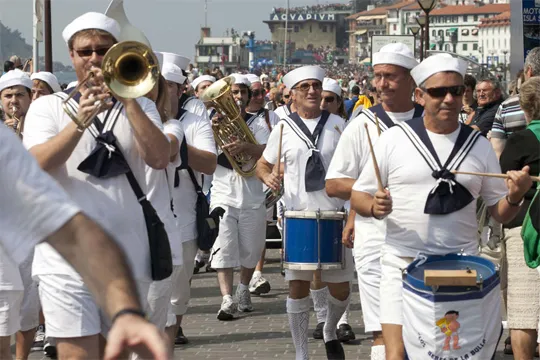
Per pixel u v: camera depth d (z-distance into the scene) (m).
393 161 5.95
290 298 8.48
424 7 28.12
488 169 5.98
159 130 5.59
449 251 5.92
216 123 10.80
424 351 5.57
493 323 5.59
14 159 2.35
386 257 6.04
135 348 2.13
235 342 9.62
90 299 5.43
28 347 7.68
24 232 2.33
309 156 8.83
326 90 12.12
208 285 13.14
